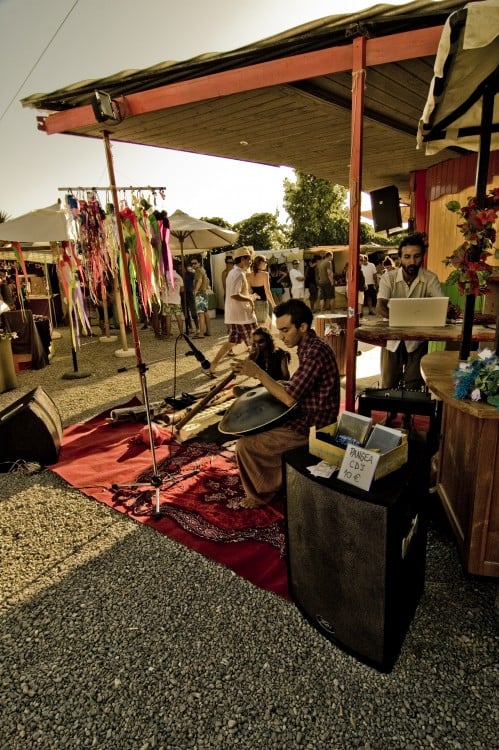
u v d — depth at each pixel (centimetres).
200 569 241
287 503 200
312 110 397
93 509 307
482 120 235
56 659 191
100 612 215
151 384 611
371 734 154
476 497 205
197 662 186
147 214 455
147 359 774
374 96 376
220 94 309
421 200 707
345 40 263
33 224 569
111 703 170
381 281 396
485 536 210
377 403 314
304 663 183
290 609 211
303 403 275
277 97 359
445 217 644
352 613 179
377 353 782
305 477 182
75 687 177
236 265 619
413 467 182
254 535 266
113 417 463
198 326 1009
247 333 621
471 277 249
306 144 517
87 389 606
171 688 175
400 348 394
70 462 379
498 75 220
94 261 487
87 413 511
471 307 258
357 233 290
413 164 663
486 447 197
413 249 362
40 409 387
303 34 263
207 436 424
